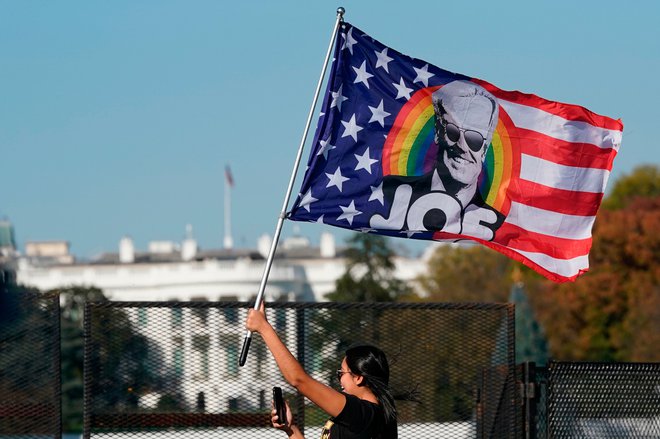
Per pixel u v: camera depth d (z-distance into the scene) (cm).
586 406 3916
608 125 3834
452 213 3809
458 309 3838
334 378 3753
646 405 3925
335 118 3803
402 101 3822
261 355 3772
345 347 3772
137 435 3716
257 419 3750
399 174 3800
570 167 3828
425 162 3816
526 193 3828
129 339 3738
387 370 2819
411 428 3803
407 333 3825
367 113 3809
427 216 3806
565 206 3834
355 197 3778
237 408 3750
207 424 3731
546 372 3919
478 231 3812
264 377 3769
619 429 3919
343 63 3819
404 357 3816
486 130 3834
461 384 3831
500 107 3838
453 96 3831
